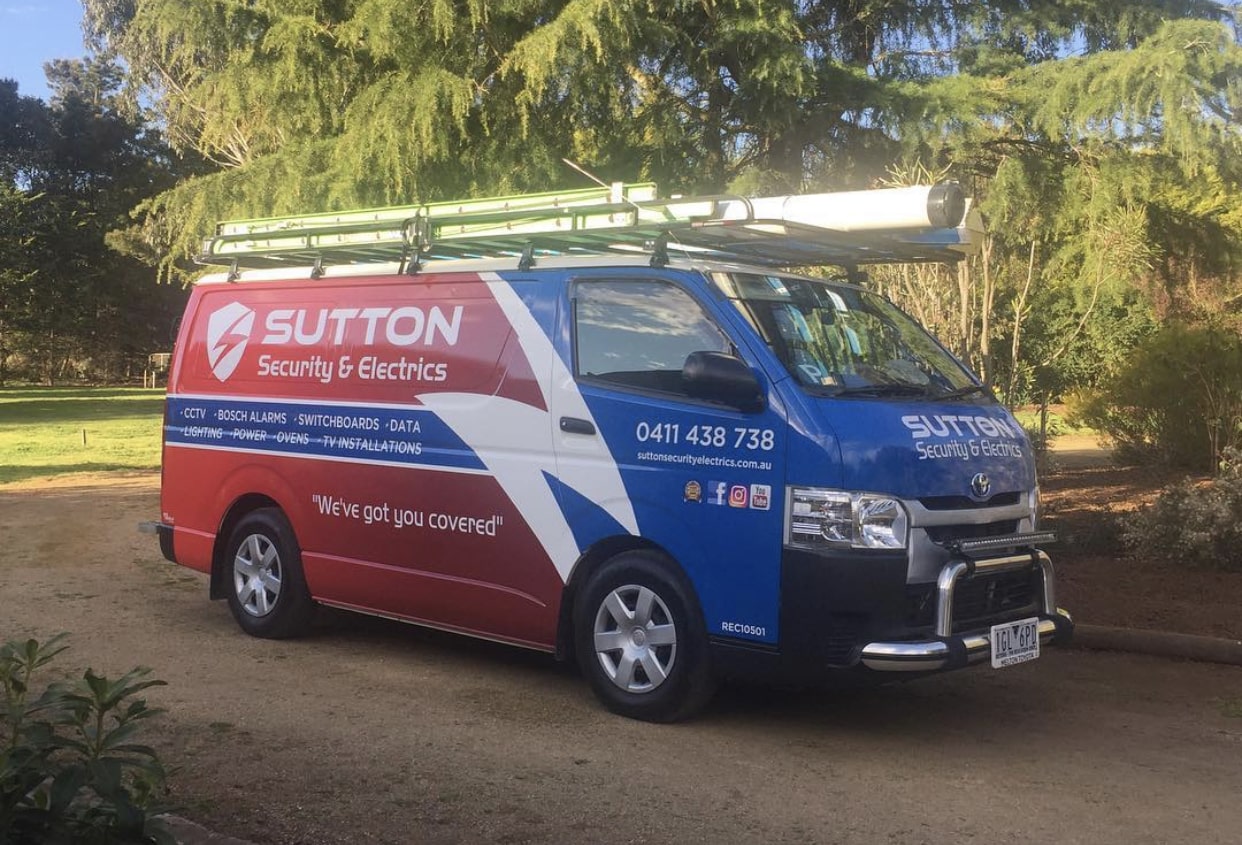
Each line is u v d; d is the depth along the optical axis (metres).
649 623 5.62
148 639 7.48
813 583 5.07
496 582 6.23
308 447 7.16
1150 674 6.75
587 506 5.84
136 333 65.06
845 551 5.03
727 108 12.38
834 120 12.45
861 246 6.34
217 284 7.99
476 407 6.33
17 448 23.20
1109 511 10.57
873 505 5.04
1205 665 6.92
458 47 11.61
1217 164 12.05
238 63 12.39
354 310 7.05
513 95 11.68
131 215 14.31
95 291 61.22
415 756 5.17
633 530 5.66
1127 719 5.88
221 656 7.05
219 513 7.73
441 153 11.61
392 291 6.89
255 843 4.17
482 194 12.05
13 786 3.07
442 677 6.63
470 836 4.27
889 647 4.95
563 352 6.05
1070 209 12.64
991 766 5.11
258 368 7.53
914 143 11.81
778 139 12.52
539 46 10.70
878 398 5.52
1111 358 18.50
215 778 4.84
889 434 5.20
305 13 12.28
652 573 5.59
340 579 7.01
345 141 11.52
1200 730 5.68
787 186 12.66
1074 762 5.18
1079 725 5.77
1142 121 11.62
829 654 5.10
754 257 6.79
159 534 8.19
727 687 6.41
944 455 5.33
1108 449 15.68
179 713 5.80
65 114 61.69
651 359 5.76
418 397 6.60
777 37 11.46
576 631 5.93
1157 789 4.82
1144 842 4.26
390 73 11.86
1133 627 7.35
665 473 5.56
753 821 4.43
